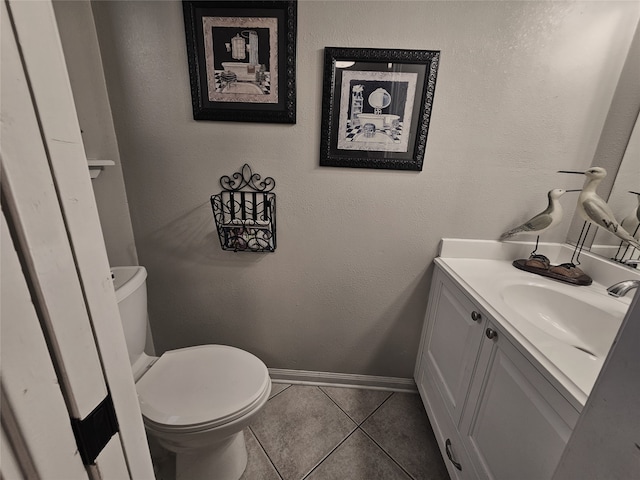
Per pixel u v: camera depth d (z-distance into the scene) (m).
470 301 0.98
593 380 0.59
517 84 1.07
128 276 1.11
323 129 1.13
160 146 1.18
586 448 0.39
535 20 1.00
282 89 1.09
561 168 1.16
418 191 1.21
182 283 1.39
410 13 1.01
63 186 0.28
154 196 1.25
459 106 1.10
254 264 1.35
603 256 1.10
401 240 1.29
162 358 1.12
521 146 1.14
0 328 0.23
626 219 1.03
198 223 1.29
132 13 1.04
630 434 0.33
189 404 0.92
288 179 1.21
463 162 1.17
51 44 0.26
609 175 1.08
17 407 0.25
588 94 1.07
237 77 1.09
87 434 0.32
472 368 0.95
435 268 1.29
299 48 1.06
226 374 1.05
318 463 1.17
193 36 1.04
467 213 1.23
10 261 0.24
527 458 0.69
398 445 1.26
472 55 1.04
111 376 0.36
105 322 0.35
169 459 1.14
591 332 0.91
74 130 0.29
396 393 1.53
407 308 1.40
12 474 0.26
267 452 1.21
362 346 1.48
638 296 0.33
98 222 0.33
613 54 1.02
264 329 1.47
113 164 1.08
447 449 1.07
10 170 0.23
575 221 1.22
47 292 0.27
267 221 1.25
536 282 1.07
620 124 1.04
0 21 0.22
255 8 1.01
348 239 1.29
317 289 1.38
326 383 1.56
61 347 0.28
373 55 1.04
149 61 1.08
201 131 1.16
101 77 1.10
